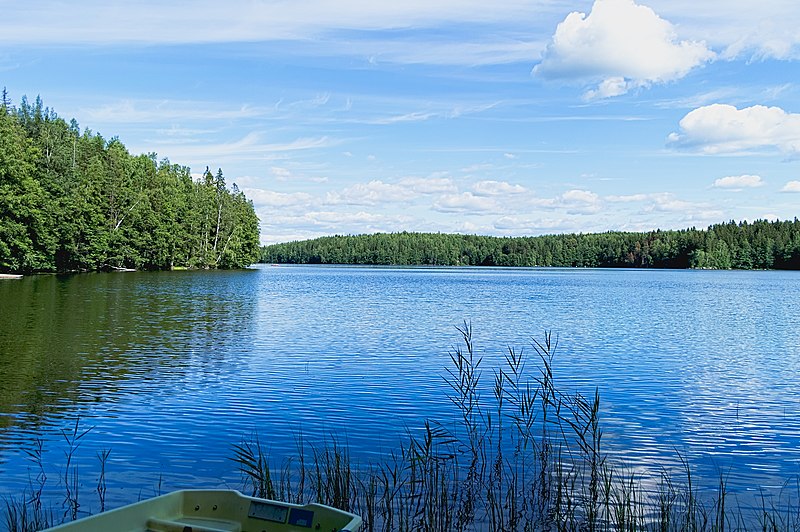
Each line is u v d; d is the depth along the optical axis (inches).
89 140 3533.5
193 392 599.5
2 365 705.0
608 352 911.0
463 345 949.8
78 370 685.3
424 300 1873.8
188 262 3747.5
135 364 730.2
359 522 216.8
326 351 866.1
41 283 2020.2
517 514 325.7
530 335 1088.2
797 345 997.2
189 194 3732.8
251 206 4478.3
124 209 3070.9
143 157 3981.3
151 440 450.0
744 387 674.2
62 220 2539.4
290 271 4837.6
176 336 963.3
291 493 347.6
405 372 722.8
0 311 1214.3
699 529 316.5
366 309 1541.6
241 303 1598.2
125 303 1441.9
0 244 2212.1
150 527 229.8
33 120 3390.7
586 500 346.6
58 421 492.4
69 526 210.7
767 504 354.9
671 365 807.7
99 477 377.4
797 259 6117.1
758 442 472.4
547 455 426.6
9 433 460.1
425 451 357.7
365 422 508.1
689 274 5049.2
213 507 240.1
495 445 451.5
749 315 1520.7
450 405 569.3
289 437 464.1
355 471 390.3
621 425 517.7
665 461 427.5
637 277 4284.0
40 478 375.2
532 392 637.9
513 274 4864.7
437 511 325.7
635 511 331.6
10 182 2287.2
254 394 596.4
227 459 411.2
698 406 585.9
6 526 306.7
